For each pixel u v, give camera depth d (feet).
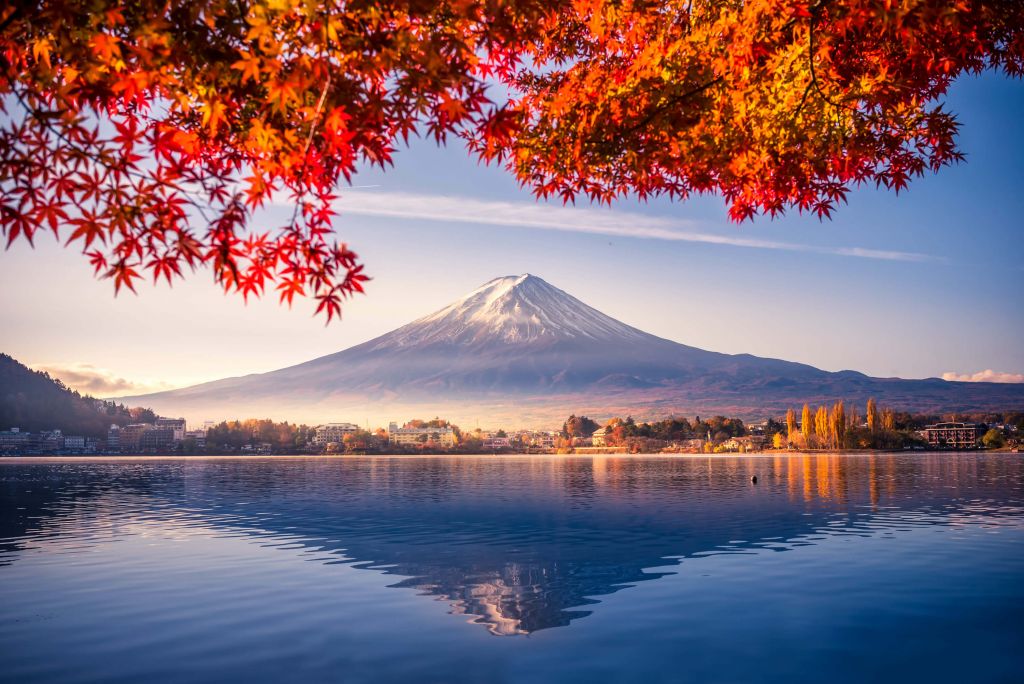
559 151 23.93
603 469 297.12
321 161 15.03
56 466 401.49
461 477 231.50
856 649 33.68
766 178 24.59
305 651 33.83
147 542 73.92
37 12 13.10
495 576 53.72
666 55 22.44
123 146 13.61
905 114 23.62
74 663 32.01
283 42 13.87
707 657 32.68
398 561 61.16
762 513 97.91
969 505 106.01
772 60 21.68
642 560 60.03
